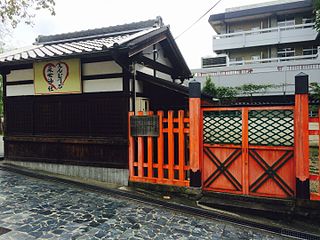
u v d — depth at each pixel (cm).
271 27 2561
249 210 566
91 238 435
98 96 768
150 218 530
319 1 1152
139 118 711
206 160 655
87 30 1106
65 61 795
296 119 561
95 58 770
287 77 1734
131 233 460
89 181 770
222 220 534
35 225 475
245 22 2670
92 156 788
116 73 745
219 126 640
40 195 648
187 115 814
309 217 532
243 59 2620
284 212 539
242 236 468
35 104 869
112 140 748
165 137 728
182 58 1080
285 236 476
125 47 643
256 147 607
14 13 796
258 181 608
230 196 620
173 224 507
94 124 779
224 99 1742
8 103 913
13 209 550
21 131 898
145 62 860
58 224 484
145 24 1016
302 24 2311
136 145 742
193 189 643
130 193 671
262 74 1791
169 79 1121
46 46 1049
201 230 486
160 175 691
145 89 844
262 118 602
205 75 1966
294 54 2470
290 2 2402
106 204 601
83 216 527
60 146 838
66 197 640
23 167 895
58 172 838
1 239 416
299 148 557
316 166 928
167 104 980
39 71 836
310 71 1688
